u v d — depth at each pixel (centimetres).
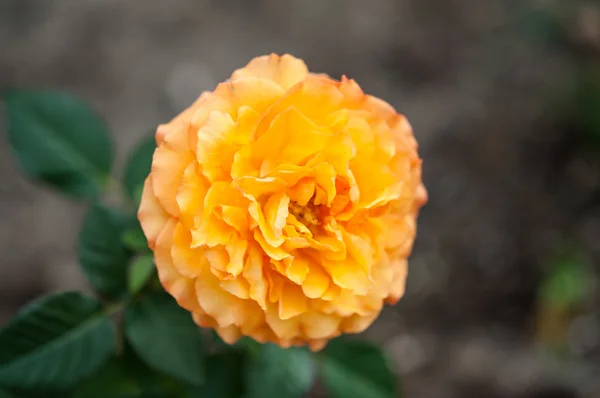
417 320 78
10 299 69
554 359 76
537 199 88
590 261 84
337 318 38
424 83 96
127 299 40
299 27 97
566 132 93
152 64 88
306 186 37
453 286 81
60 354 39
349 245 38
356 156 37
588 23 101
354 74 95
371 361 44
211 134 36
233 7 96
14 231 72
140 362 42
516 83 97
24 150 44
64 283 70
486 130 92
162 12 92
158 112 85
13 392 39
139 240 39
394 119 38
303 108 37
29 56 85
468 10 103
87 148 45
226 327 37
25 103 45
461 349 76
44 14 88
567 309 80
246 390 43
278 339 37
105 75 86
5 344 39
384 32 99
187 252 36
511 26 102
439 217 85
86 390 41
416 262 82
